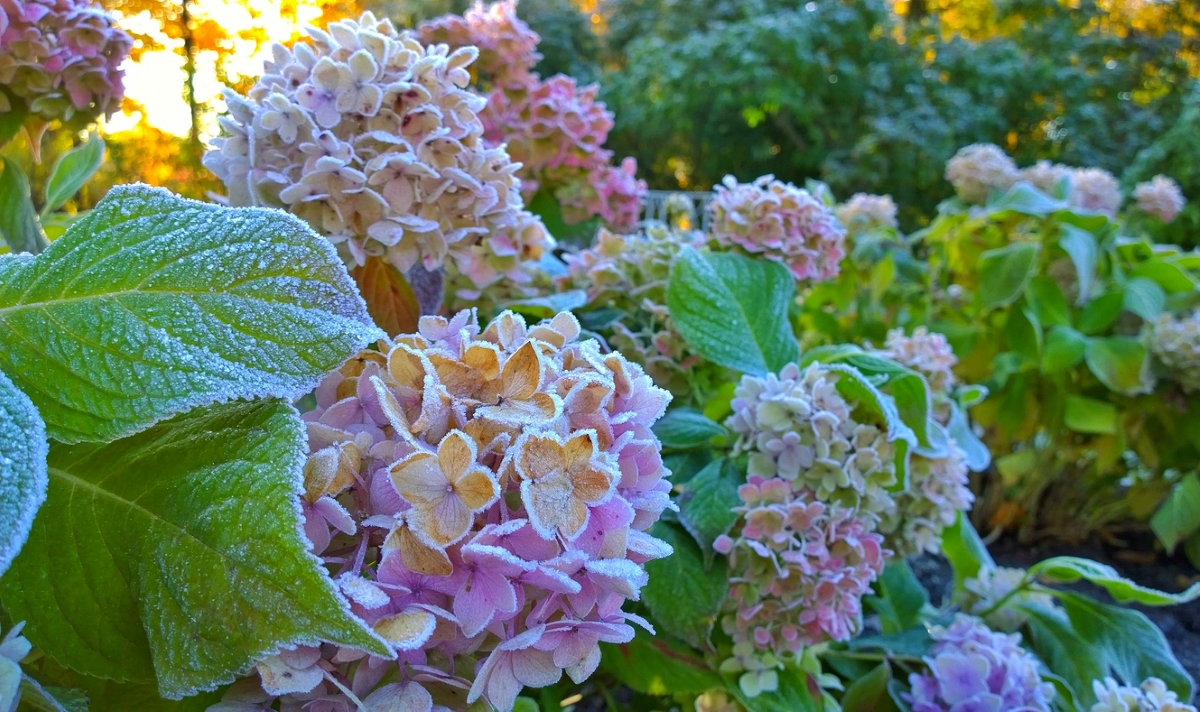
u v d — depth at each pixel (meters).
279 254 0.30
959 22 6.44
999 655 0.71
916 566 1.42
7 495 0.24
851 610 0.59
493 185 0.52
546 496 0.28
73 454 0.31
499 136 0.98
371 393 0.33
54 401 0.28
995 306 1.32
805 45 4.53
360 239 0.49
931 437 0.70
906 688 0.75
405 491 0.28
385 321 0.56
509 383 0.31
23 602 0.30
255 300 0.29
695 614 0.56
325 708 0.29
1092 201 1.76
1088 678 0.81
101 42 0.57
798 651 0.61
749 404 0.59
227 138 0.50
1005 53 4.92
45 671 0.37
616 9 5.67
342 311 0.30
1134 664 0.81
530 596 0.30
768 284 0.73
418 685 0.28
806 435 0.57
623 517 0.30
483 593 0.28
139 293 0.29
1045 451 1.51
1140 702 0.69
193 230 0.30
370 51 0.48
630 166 1.11
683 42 4.87
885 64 4.83
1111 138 4.75
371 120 0.48
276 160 0.48
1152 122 4.68
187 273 0.30
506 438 0.29
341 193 0.47
